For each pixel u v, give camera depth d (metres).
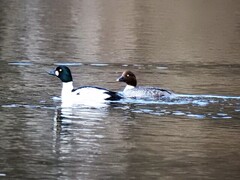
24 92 20.97
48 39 34.34
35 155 14.20
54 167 13.42
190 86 22.98
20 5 48.81
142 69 26.89
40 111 18.34
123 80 20.98
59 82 22.91
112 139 15.58
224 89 22.38
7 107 18.73
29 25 39.16
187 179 12.85
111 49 32.09
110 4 51.53
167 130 16.48
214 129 16.61
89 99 19.80
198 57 30.52
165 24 42.00
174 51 32.06
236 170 13.44
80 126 16.75
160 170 13.34
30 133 15.99
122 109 18.69
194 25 42.06
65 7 48.81
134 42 34.59
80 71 25.97
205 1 55.16
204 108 18.89
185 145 15.16
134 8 49.47
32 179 12.69
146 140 15.53
